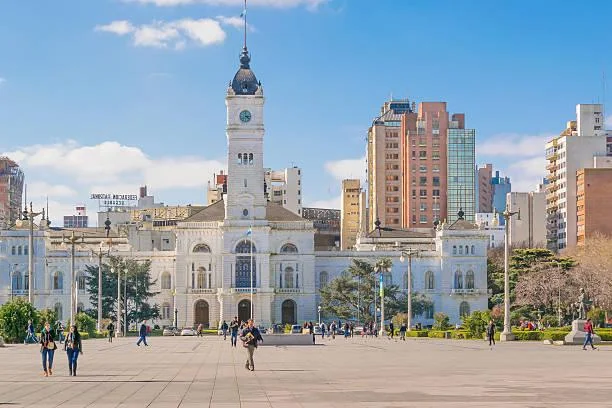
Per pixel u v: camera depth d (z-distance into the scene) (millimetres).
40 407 51375
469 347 120000
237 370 78938
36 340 134750
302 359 95750
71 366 72562
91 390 60625
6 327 134250
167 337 193250
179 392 59156
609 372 72562
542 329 160875
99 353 110562
